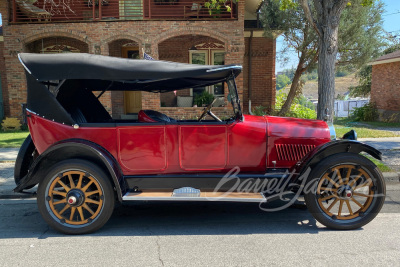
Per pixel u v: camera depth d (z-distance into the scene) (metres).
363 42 11.62
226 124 4.04
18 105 11.96
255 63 13.98
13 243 3.69
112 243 3.66
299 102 16.14
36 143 4.08
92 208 4.54
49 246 3.59
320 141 4.25
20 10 12.30
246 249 3.47
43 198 3.82
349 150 3.98
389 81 16.22
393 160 7.24
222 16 12.57
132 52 13.94
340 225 3.90
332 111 7.56
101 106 5.25
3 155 8.16
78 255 3.37
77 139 3.93
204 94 12.26
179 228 4.11
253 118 4.38
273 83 14.01
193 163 4.08
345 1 7.17
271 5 11.98
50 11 12.27
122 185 3.95
